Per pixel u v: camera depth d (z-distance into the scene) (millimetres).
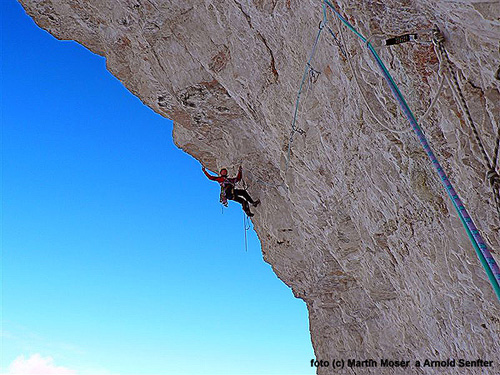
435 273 6363
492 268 2520
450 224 5750
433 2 4043
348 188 7641
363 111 6059
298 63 7375
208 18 8727
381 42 4949
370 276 8352
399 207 6508
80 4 10727
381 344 10328
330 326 12062
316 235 10164
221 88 10164
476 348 6254
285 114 8336
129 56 11258
